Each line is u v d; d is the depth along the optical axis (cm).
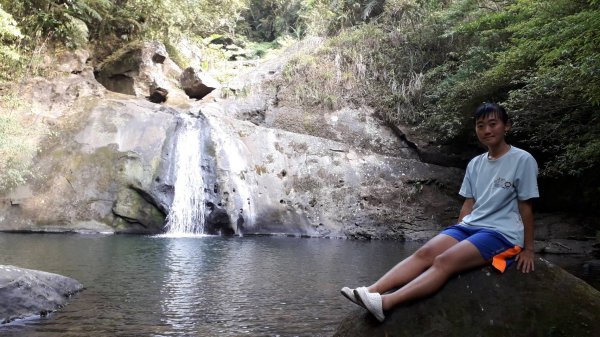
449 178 1259
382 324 289
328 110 1460
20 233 1009
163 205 1129
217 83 1639
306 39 1858
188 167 1209
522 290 287
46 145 1164
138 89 1541
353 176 1241
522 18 1016
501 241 290
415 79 1466
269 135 1287
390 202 1195
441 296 291
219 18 2094
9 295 407
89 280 563
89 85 1416
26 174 1105
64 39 1475
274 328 403
